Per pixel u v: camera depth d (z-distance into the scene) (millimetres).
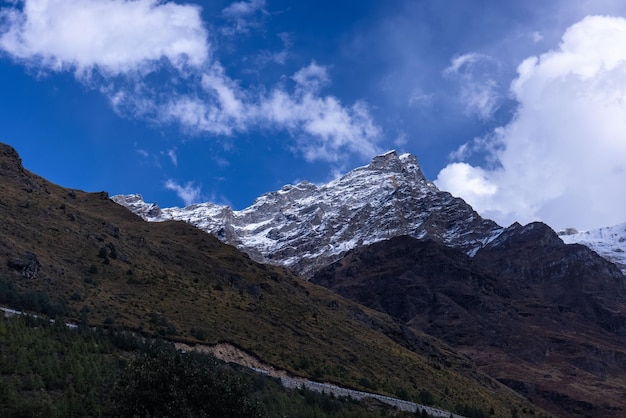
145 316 171625
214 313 193500
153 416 96438
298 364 182125
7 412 102750
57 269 175250
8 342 121875
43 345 124875
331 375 185625
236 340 179000
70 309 157875
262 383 151250
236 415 101188
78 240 199125
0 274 158125
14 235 181875
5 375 114125
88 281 179750
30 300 146750
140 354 109500
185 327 174375
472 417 197625
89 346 131750
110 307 169500
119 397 100250
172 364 102750
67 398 111750
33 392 111938
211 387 101562
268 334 197500
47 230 195625
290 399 149750
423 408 181375
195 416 97562
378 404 174000
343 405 163750
